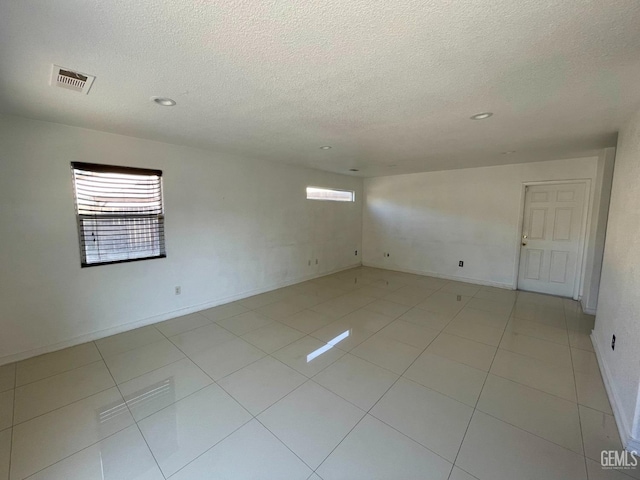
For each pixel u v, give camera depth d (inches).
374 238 265.9
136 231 129.2
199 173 147.8
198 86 73.2
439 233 224.2
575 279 171.6
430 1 42.8
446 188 217.9
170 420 74.9
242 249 171.9
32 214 102.9
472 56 58.8
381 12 45.5
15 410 78.0
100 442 67.8
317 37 52.6
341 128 109.3
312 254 222.2
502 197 192.2
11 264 100.0
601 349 102.5
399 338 122.0
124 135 120.7
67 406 79.8
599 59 59.5
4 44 53.9
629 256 79.9
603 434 70.6
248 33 51.4
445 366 100.5
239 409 79.0
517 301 169.3
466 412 78.1
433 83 71.5
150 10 45.1
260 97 80.4
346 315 148.0
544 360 104.4
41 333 107.0
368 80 69.9
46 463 62.1
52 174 105.8
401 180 243.0
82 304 115.8
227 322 138.4
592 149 141.4
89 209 115.6
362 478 59.2
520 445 67.2
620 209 96.0
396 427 72.8
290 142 132.2
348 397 84.1
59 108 88.7
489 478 58.9
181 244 143.8
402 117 97.2
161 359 104.5
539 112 91.5
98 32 50.9
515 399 83.4
